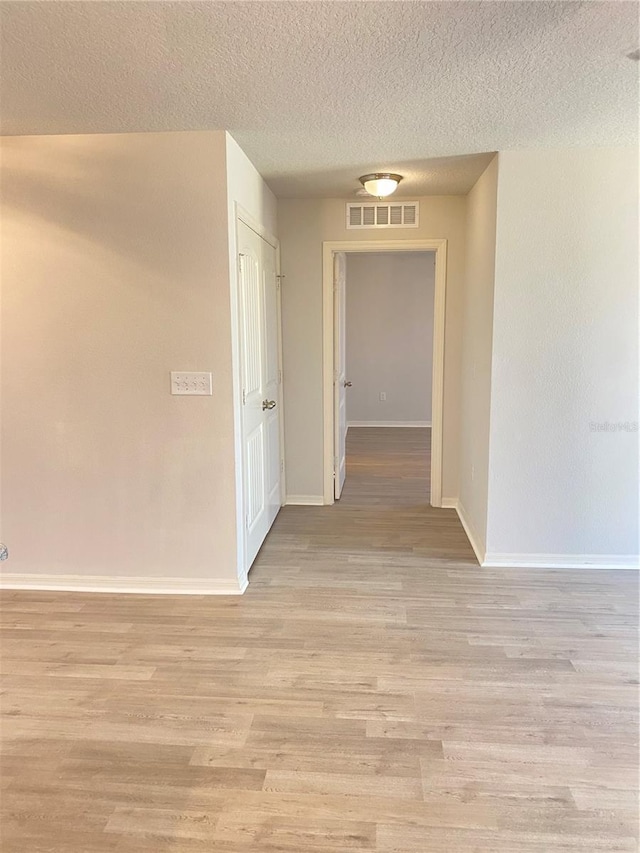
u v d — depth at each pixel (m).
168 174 2.69
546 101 2.31
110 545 3.02
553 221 2.98
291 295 4.20
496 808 1.64
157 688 2.19
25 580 3.08
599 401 3.12
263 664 2.34
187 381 2.84
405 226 4.05
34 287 2.83
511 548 3.29
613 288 3.02
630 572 3.21
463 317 4.07
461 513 4.14
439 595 2.93
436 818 1.60
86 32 1.75
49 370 2.89
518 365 3.11
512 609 2.79
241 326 2.97
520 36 1.79
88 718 2.03
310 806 1.65
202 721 2.01
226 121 2.52
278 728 1.97
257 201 3.36
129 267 2.78
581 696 2.13
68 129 2.62
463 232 4.03
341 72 2.04
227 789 1.71
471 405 3.78
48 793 1.70
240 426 2.97
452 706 2.08
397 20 1.69
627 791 1.70
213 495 2.92
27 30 1.74
